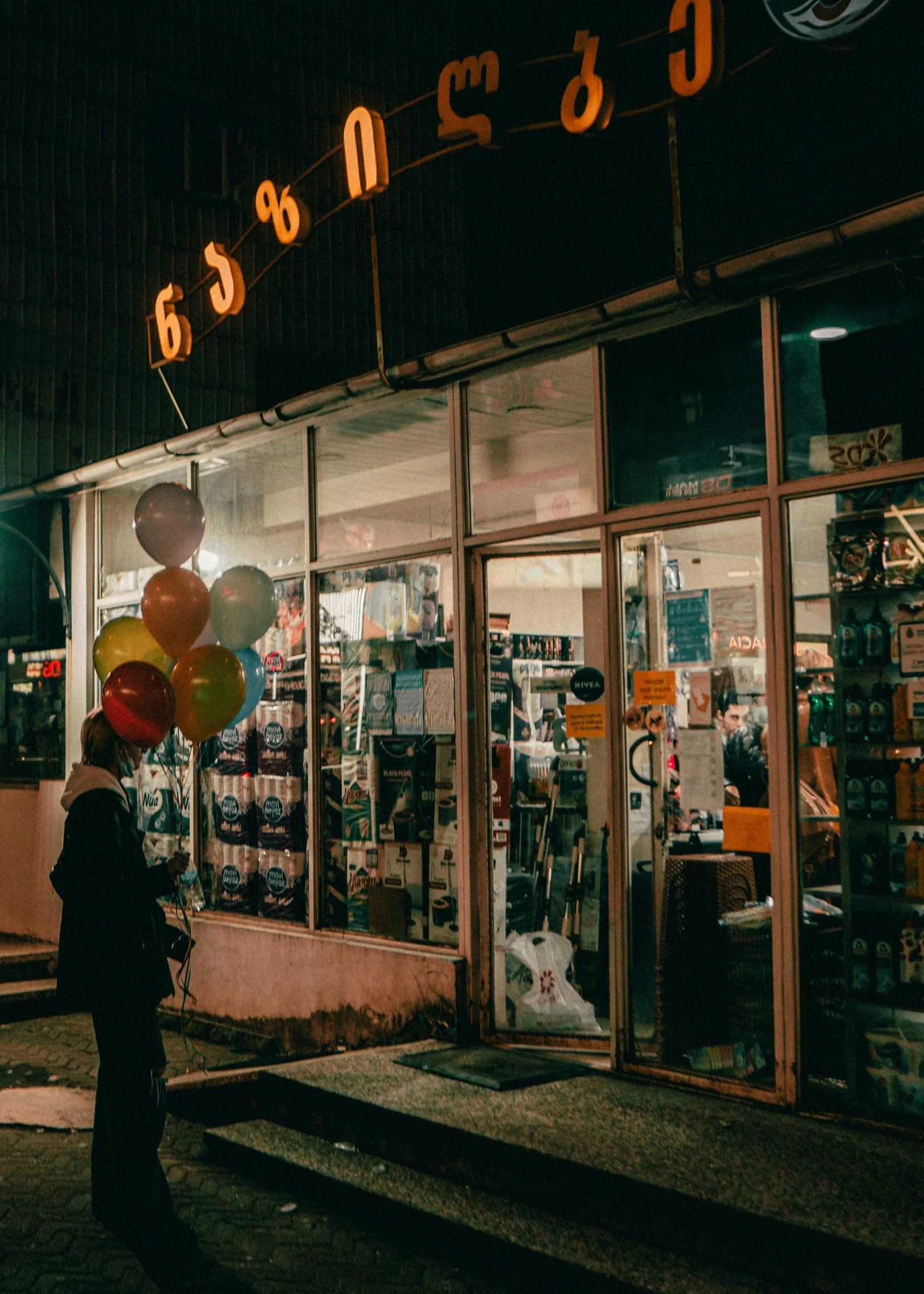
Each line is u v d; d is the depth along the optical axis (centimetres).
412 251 1148
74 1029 754
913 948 439
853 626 460
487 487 593
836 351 461
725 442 497
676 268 475
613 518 532
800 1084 459
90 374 968
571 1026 583
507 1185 432
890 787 450
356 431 667
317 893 674
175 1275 395
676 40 468
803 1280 354
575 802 620
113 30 1000
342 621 676
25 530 915
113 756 442
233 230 1054
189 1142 532
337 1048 643
